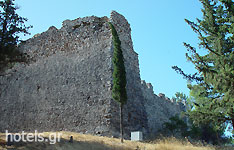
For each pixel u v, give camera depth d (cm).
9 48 1619
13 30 1659
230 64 2017
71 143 1592
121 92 2017
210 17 2234
